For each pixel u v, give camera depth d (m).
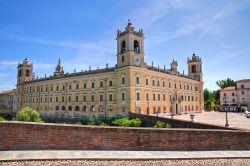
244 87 105.75
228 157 12.30
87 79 76.81
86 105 76.19
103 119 65.31
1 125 12.22
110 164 10.59
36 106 100.00
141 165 10.62
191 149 13.97
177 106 83.00
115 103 67.19
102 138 13.22
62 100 85.62
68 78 83.56
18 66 116.12
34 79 109.06
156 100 72.06
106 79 70.81
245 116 64.31
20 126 12.46
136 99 64.12
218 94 135.62
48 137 12.74
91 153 12.12
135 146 13.47
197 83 100.56
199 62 102.06
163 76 76.75
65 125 12.98
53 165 10.05
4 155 11.10
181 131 14.02
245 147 14.48
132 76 63.59
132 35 65.06
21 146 12.39
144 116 47.84
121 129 13.42
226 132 14.46
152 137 13.71
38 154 11.48
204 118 56.78
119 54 67.12
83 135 13.08
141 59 67.00
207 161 11.62
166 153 12.81
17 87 115.69
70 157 11.12
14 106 129.50
